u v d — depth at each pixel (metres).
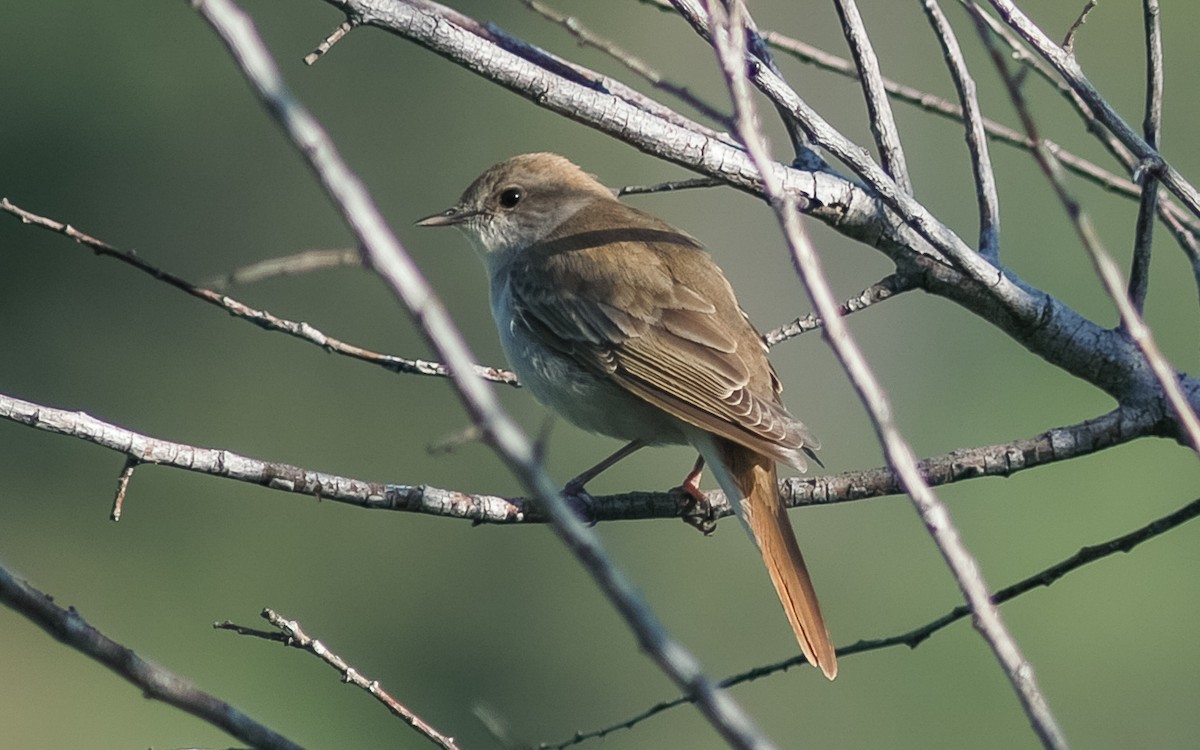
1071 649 13.23
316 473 6.09
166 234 20.33
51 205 20.19
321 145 3.24
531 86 5.65
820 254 18.81
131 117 20.53
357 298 18.73
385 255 3.24
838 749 13.23
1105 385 6.40
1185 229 6.62
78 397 19.19
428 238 20.61
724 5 5.16
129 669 3.83
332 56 20.81
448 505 6.28
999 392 17.03
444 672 16.50
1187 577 13.45
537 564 16.64
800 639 6.51
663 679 15.19
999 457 6.38
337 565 17.17
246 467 5.94
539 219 8.64
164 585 17.22
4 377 19.16
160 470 17.66
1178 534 13.57
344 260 3.40
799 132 6.45
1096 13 17.50
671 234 8.39
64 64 20.34
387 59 20.88
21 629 14.88
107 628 17.17
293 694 15.91
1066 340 6.33
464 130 20.97
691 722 14.85
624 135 5.80
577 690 15.95
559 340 8.00
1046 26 17.59
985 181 6.43
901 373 17.75
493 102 20.92
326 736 15.77
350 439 18.41
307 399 18.64
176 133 20.56
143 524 17.56
